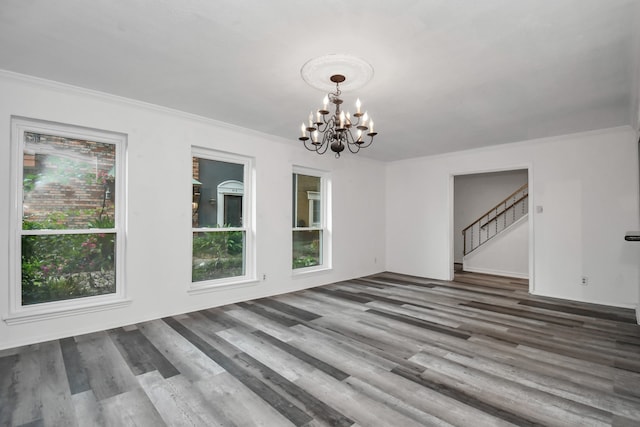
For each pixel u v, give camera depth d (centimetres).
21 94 287
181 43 232
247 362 260
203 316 378
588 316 388
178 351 280
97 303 328
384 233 699
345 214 608
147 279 361
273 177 484
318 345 295
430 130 450
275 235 487
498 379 236
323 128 446
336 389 221
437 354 278
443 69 267
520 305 436
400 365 257
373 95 322
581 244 464
